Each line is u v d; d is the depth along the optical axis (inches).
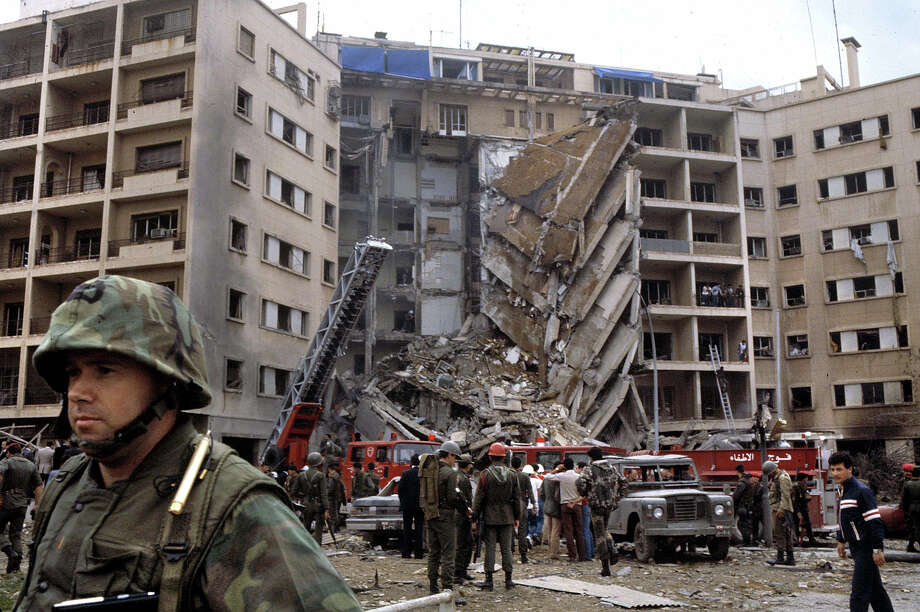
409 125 2066.9
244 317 1421.0
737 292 1985.7
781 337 2054.6
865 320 1959.9
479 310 1924.2
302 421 1179.3
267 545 56.4
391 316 1959.9
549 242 1716.3
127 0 1481.3
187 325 65.8
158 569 55.4
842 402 1951.3
